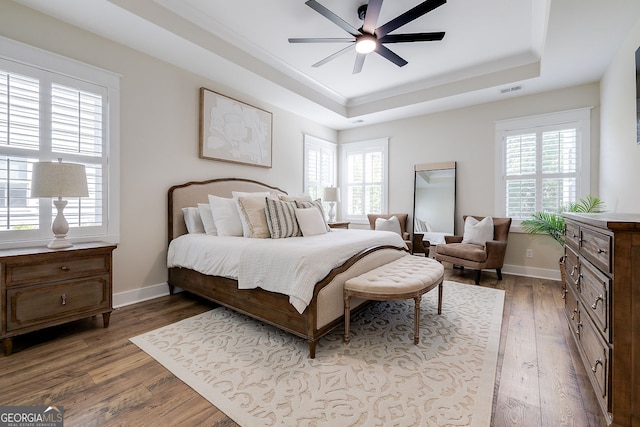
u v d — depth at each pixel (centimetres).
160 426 130
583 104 373
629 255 114
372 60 367
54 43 243
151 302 298
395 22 237
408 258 293
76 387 158
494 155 438
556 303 296
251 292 229
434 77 414
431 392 154
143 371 174
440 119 486
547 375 171
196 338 218
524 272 415
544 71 337
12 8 223
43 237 240
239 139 399
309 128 534
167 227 325
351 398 150
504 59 362
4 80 220
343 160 605
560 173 389
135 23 252
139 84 298
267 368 177
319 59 364
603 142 344
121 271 289
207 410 141
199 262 276
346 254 228
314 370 175
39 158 237
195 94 350
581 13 233
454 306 288
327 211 561
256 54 348
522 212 416
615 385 116
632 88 254
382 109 481
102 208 273
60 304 212
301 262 196
